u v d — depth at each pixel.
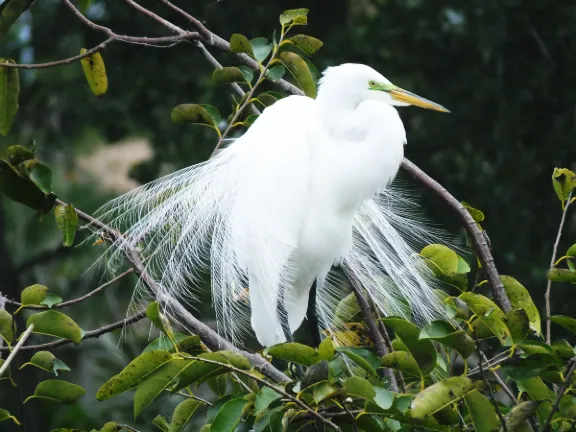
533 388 5.04
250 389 5.53
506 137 12.07
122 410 11.52
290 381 4.99
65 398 5.77
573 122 12.28
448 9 12.60
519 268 11.22
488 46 11.91
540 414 5.13
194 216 7.03
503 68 12.31
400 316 6.57
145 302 6.59
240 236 7.02
